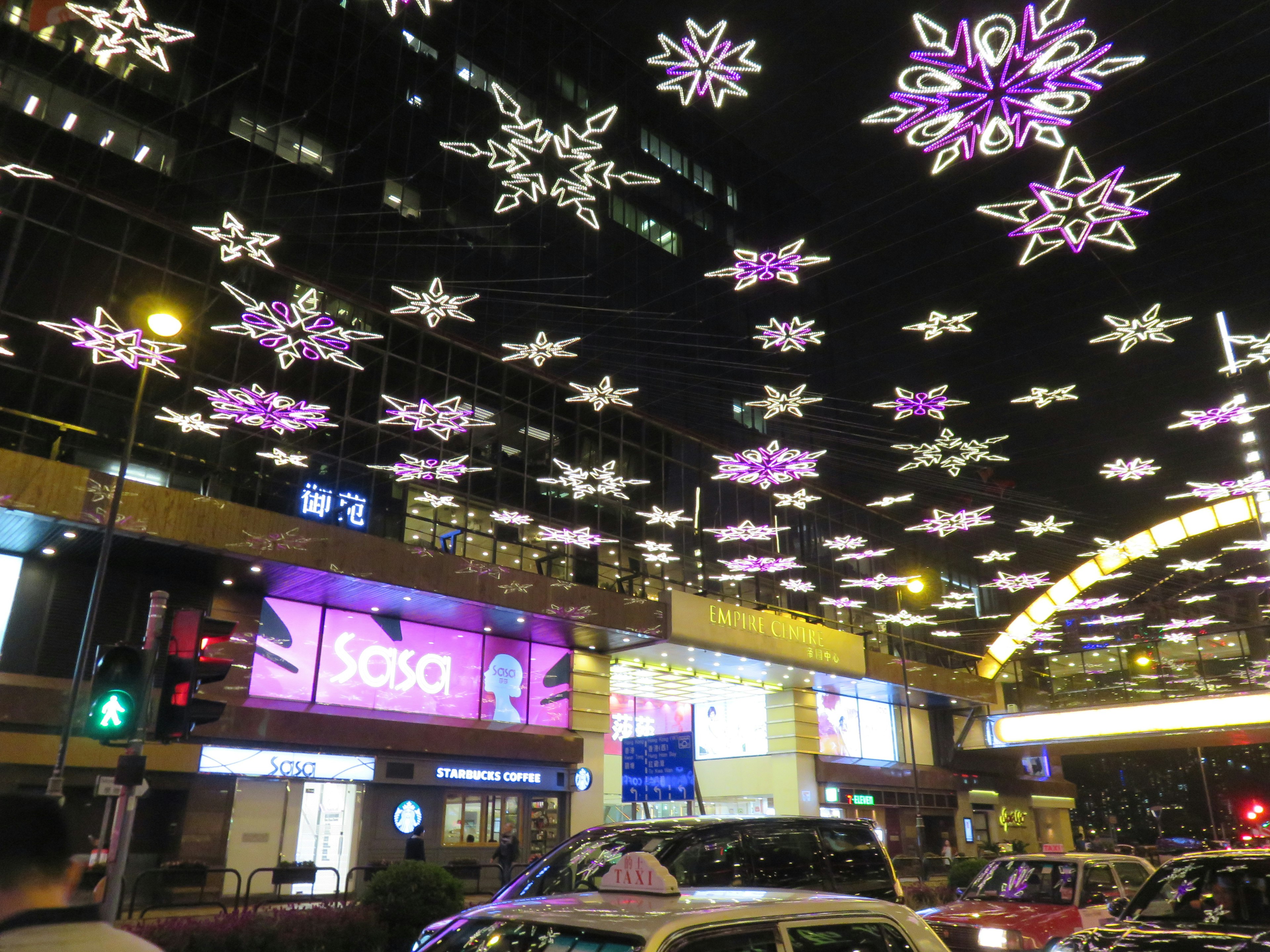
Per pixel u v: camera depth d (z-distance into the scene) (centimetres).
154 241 2303
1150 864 1125
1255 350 1930
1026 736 4231
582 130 4091
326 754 2259
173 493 1933
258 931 1020
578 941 348
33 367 2033
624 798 1872
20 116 2198
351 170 2988
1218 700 3706
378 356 2711
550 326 3509
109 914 868
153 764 1941
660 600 2941
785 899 385
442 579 2347
